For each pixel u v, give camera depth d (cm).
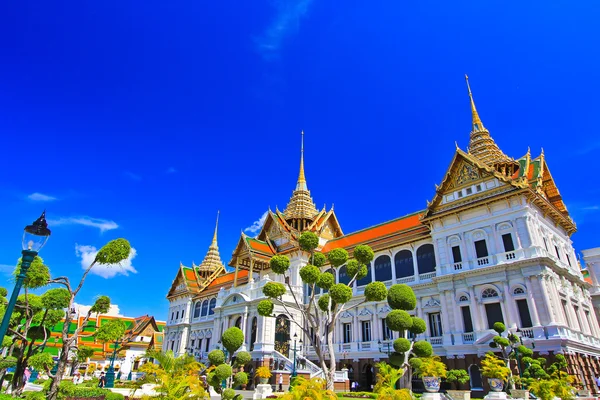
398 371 1972
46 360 2281
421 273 4400
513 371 3144
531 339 3231
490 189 3997
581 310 3888
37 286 2502
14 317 2867
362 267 2411
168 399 1695
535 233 3653
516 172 4247
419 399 2230
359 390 4216
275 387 3734
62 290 2828
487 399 2436
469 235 4019
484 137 4781
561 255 4106
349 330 4794
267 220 6606
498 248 3753
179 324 7606
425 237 4419
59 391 2125
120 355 8444
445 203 4338
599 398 2909
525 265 3497
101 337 2217
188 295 7769
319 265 2430
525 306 3441
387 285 4600
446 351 3750
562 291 3631
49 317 2920
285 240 6144
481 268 3728
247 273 6925
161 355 1856
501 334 3425
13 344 2955
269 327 4819
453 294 3900
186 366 1867
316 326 2255
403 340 2106
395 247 4744
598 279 5419
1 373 2653
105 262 2272
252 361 4647
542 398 2455
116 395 2408
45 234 1395
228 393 2055
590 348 3556
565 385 2541
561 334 3155
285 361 4444
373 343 4422
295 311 5175
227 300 5691
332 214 6538
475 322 3647
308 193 6875
